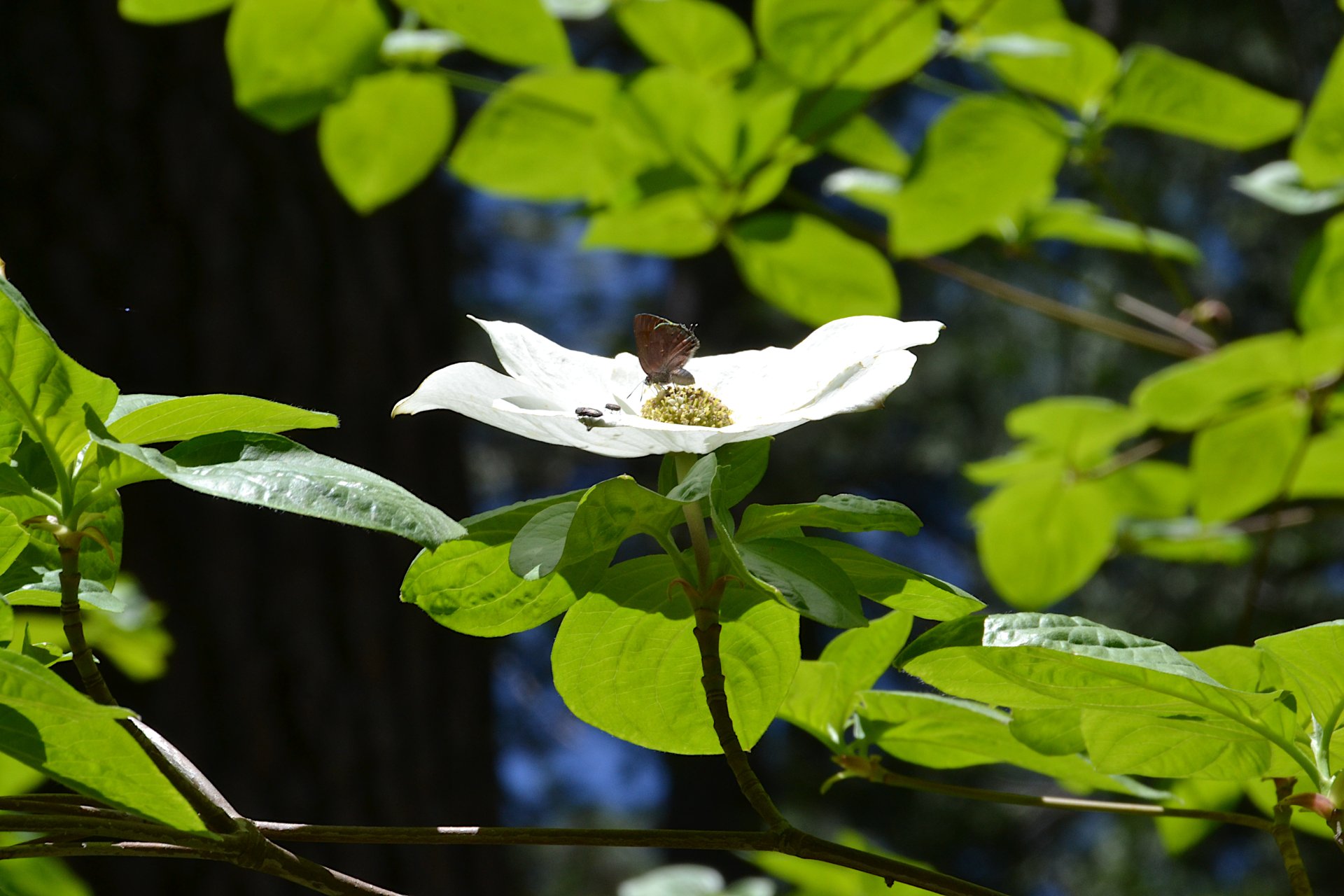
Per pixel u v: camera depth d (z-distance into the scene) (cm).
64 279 202
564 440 113
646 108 143
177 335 208
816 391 114
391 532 107
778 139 146
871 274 165
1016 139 149
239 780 198
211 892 193
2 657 104
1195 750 112
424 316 237
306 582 208
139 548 201
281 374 214
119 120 209
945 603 112
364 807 205
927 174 151
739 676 114
